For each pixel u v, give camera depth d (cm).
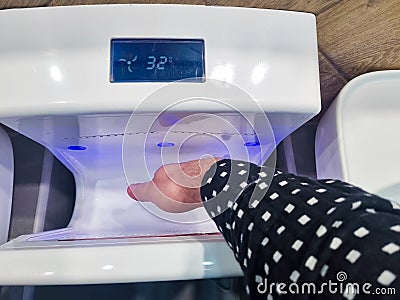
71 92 44
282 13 47
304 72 47
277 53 46
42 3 47
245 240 32
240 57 46
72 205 72
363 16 53
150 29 45
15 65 44
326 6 52
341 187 32
